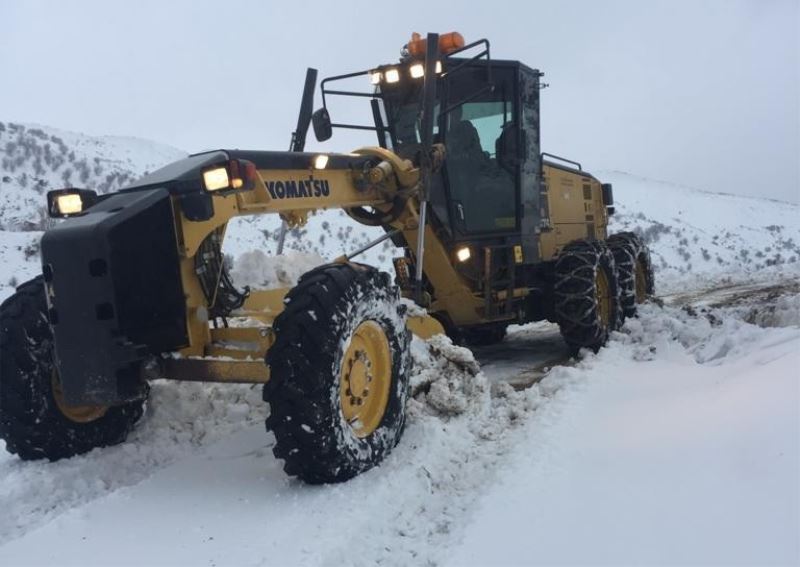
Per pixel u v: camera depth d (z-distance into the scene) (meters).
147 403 3.90
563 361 5.82
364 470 3.14
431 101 4.45
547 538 2.34
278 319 2.98
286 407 2.89
